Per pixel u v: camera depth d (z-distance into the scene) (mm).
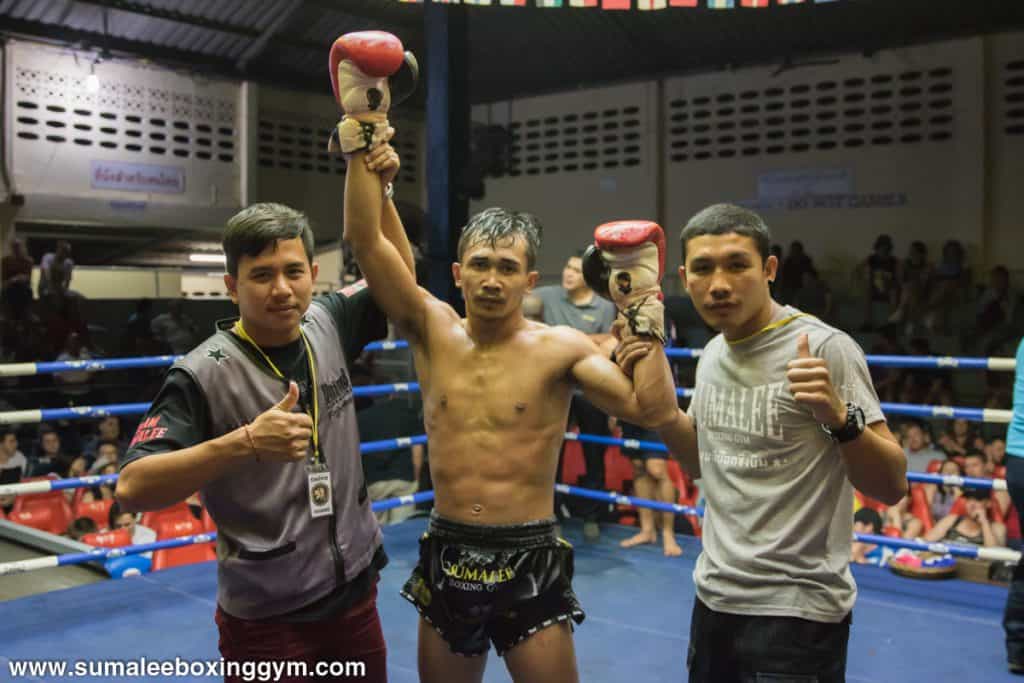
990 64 8258
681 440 1933
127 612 3400
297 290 1610
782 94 9312
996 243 8352
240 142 9500
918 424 5289
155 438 1526
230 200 9516
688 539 4590
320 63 9570
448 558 1813
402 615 3410
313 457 1673
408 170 10805
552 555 1820
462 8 4949
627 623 3375
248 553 1619
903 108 8695
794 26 8758
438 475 1859
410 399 6750
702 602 1854
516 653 1801
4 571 3217
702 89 9766
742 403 1806
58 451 5812
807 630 1719
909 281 8164
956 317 7871
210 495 1635
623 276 1672
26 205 8172
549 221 10914
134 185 8836
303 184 10094
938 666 2973
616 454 5195
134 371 7590
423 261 5066
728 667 1812
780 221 9422
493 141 6012
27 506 4945
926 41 8484
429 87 4977
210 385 1607
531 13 8781
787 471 1754
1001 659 3027
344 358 1831
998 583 3828
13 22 7910
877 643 3174
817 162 9164
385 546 4375
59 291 7465
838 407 1573
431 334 1893
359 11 8375
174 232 9227
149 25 8430
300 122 10000
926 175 8617
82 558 3410
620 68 10031
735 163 9625
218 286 10859
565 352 1817
